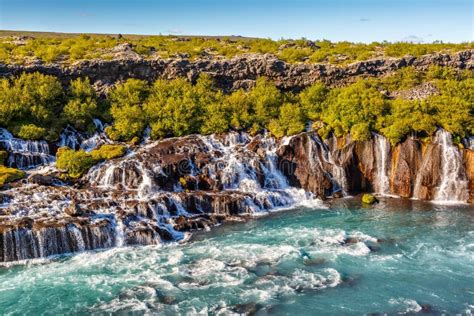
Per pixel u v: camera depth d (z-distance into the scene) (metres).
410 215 58.06
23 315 36.47
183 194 57.69
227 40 113.06
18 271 43.47
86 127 71.81
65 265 44.66
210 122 73.00
